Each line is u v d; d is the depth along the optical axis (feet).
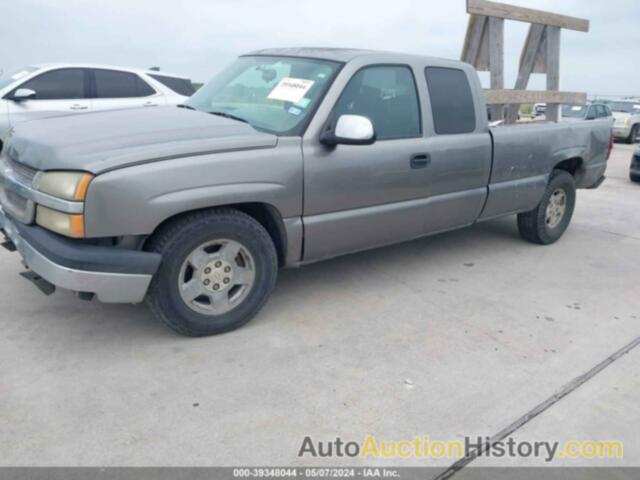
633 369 11.05
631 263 17.80
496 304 13.96
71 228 9.43
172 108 13.37
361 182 12.71
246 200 10.92
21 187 10.46
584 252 18.81
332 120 12.07
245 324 12.03
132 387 9.57
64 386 9.50
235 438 8.42
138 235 10.05
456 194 15.15
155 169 9.77
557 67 21.81
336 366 10.58
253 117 12.49
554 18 21.15
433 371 10.60
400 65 13.73
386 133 13.26
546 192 18.31
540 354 11.48
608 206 27.02
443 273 16.02
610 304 14.32
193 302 11.00
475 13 17.81
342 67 12.59
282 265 12.50
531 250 18.72
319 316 12.72
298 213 11.85
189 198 10.11
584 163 19.49
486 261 17.31
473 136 15.17
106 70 27.48
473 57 19.99
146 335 11.39
